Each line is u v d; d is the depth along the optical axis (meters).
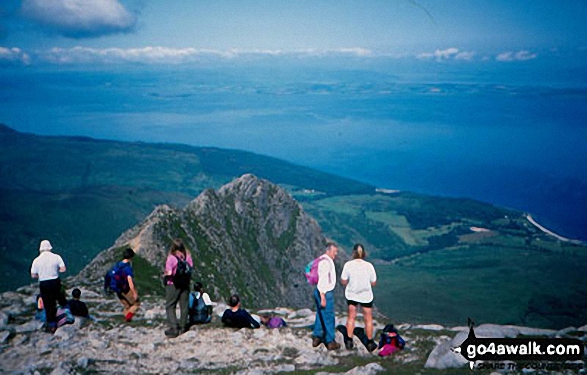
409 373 11.91
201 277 99.44
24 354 14.64
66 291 28.58
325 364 13.61
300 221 190.50
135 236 82.75
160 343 16.06
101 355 14.56
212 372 12.95
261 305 120.12
